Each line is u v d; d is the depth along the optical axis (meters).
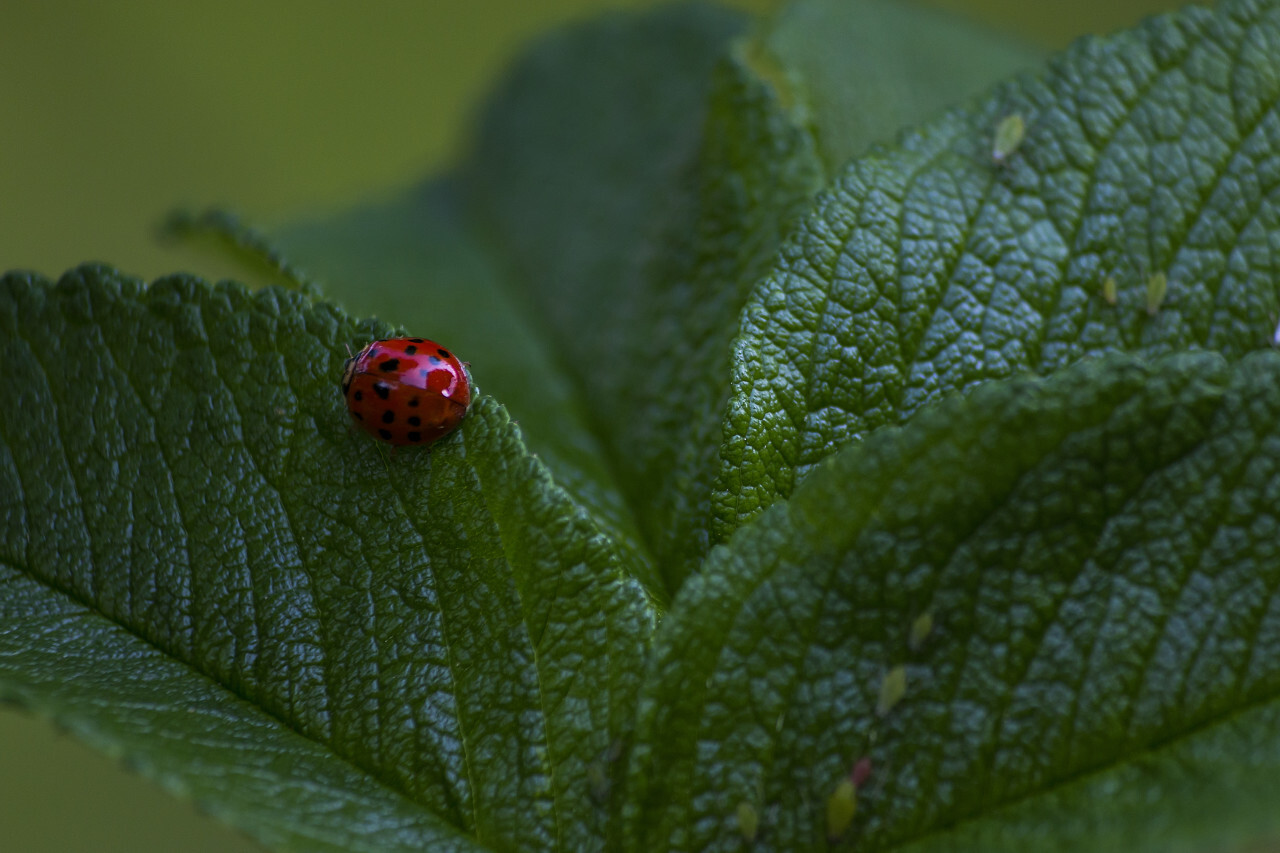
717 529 0.22
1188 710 0.21
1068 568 0.21
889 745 0.21
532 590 0.22
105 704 0.22
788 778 0.22
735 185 0.23
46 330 0.22
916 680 0.21
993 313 0.22
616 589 0.22
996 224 0.22
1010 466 0.21
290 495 0.22
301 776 0.22
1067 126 0.22
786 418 0.22
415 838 0.22
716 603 0.22
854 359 0.22
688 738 0.22
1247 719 0.21
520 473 0.22
